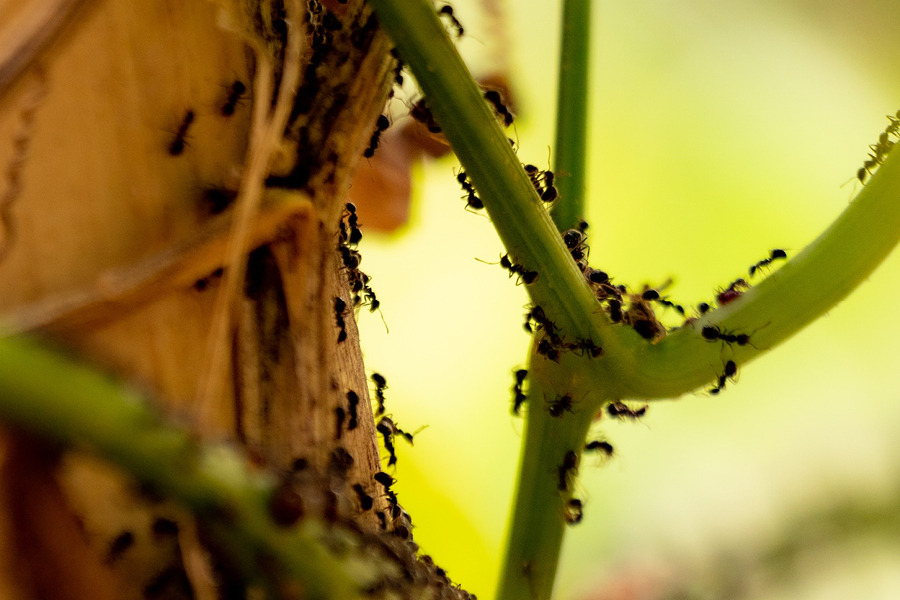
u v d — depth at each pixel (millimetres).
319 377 271
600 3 346
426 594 265
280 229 268
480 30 337
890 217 281
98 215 254
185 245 259
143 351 253
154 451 180
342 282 282
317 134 271
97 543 240
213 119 265
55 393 174
